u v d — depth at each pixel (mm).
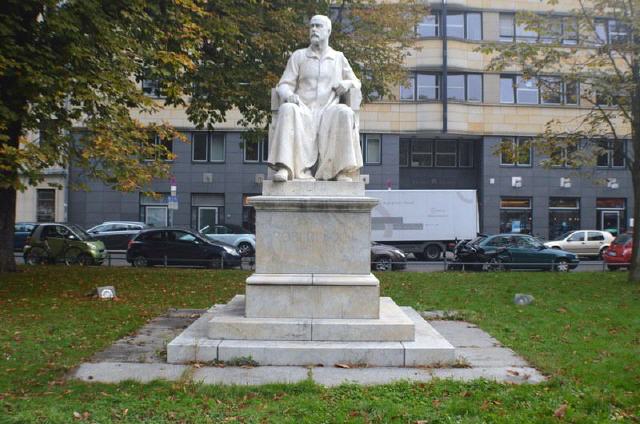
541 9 37500
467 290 15766
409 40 24219
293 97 8445
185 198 37156
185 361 7102
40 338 8562
